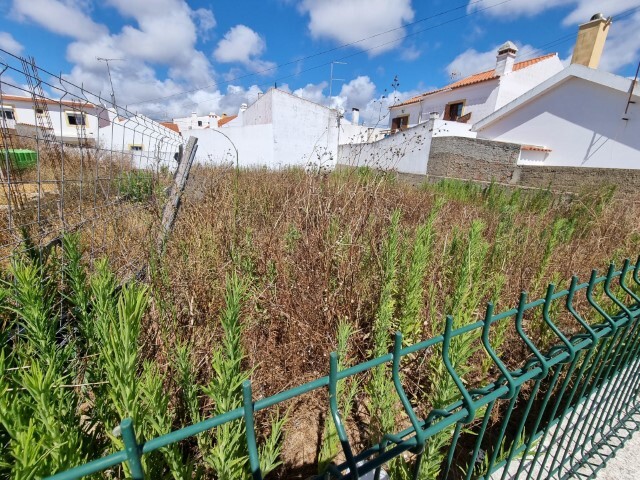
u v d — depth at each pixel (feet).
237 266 8.34
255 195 15.69
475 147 32.32
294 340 6.97
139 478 1.85
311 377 6.64
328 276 8.30
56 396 3.37
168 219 11.40
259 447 5.15
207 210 11.66
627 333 5.12
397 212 10.02
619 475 5.61
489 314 3.35
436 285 8.75
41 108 8.82
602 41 33.27
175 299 7.00
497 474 5.50
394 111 79.77
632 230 13.51
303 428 5.94
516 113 36.58
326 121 62.23
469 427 6.32
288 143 60.08
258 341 6.77
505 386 3.34
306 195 12.42
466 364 6.48
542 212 17.11
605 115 28.37
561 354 3.78
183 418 4.95
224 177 19.13
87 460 3.45
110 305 4.02
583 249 11.81
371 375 6.45
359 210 11.64
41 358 3.92
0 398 2.74
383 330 6.31
